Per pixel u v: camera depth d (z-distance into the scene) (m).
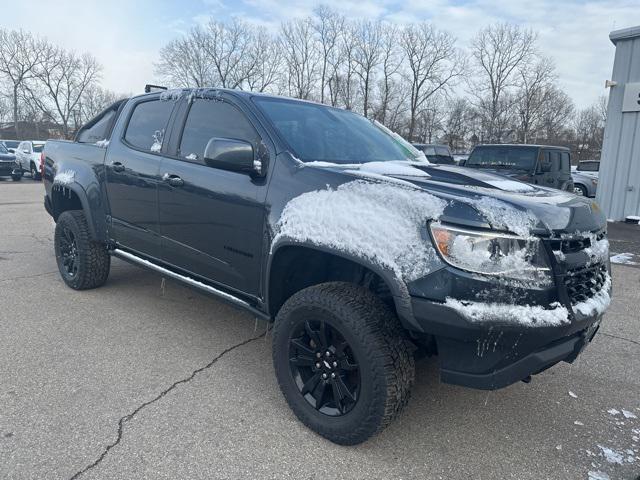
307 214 2.65
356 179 2.58
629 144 11.45
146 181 3.79
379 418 2.43
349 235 2.46
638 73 11.16
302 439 2.67
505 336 2.19
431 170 3.09
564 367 3.72
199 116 3.58
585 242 2.49
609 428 2.92
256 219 2.94
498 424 2.92
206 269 3.41
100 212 4.42
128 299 4.80
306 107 3.64
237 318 4.42
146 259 4.08
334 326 2.53
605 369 3.71
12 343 3.71
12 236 8.00
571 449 2.71
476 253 2.18
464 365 2.30
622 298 5.58
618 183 11.73
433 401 3.15
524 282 2.19
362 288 2.62
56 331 3.97
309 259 2.89
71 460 2.40
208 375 3.33
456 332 2.21
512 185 2.80
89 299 4.76
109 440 2.57
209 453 2.51
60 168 4.87
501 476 2.46
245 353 3.71
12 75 62.16
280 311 2.79
